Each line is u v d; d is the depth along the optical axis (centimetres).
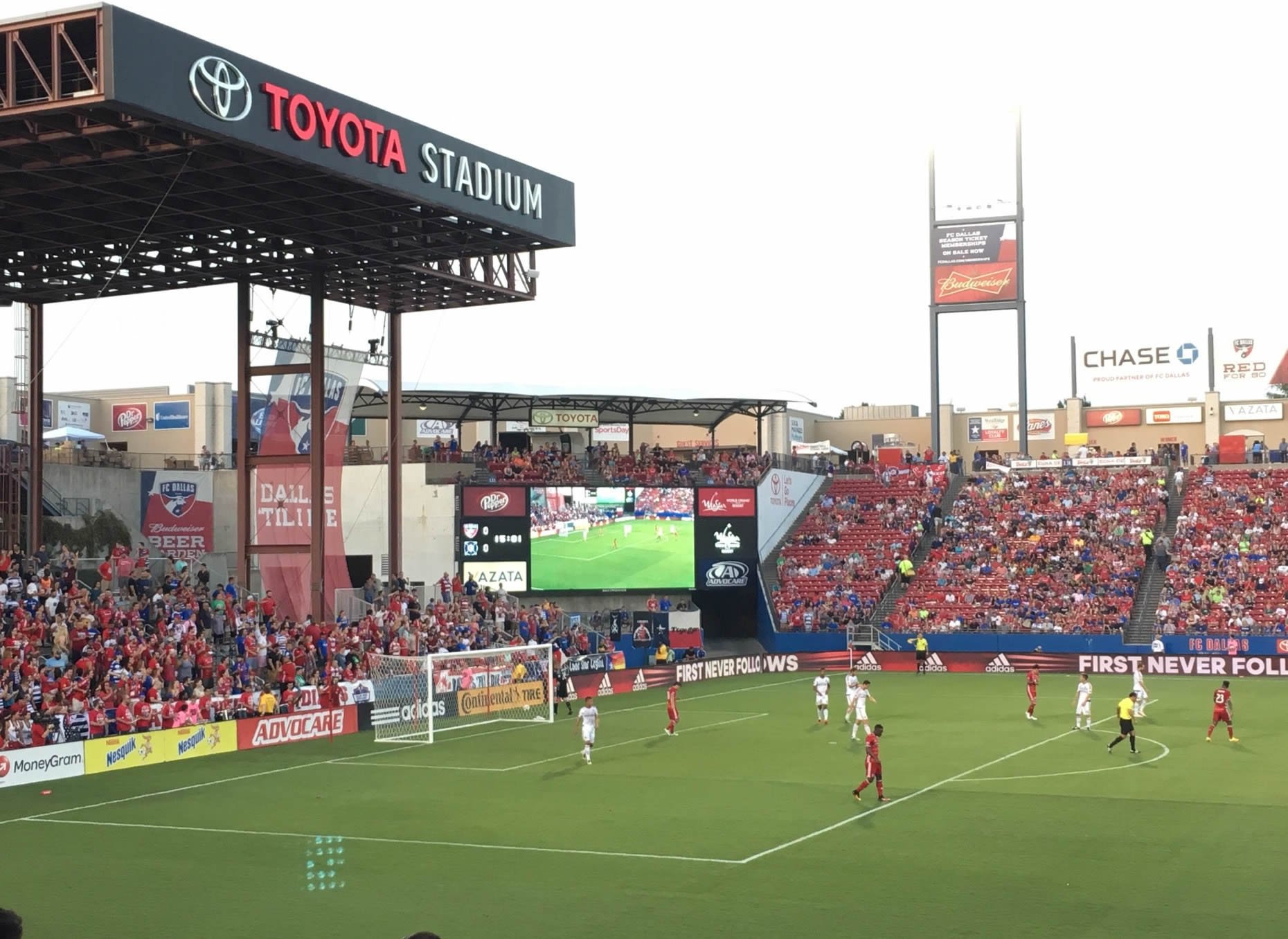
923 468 9306
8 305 6184
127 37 3678
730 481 8338
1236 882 2572
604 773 4131
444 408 8600
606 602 7962
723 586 8206
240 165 4341
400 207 4978
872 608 8125
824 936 2227
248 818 3422
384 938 2264
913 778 3925
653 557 8031
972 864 2769
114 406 9312
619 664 7119
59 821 3406
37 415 6125
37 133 3916
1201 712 5519
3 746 3997
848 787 3791
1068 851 2881
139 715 4475
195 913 2455
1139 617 7688
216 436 9081
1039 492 8894
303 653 5350
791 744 4744
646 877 2684
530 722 5616
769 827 3206
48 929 2353
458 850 2983
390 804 3612
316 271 5862
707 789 3781
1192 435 10506
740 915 2372
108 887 2667
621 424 10481
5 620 4766
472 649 6331
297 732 5053
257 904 2508
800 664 7900
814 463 9488
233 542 7681
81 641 4816
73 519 6712
